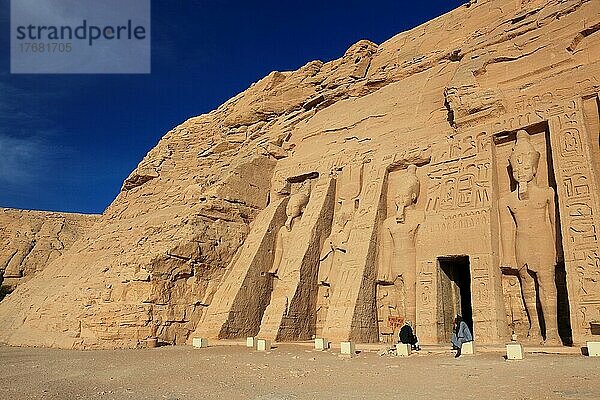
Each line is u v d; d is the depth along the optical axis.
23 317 19.42
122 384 8.41
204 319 17.38
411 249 15.20
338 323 14.96
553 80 13.73
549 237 12.40
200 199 19.92
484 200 13.55
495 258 12.94
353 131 19.62
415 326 14.31
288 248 18.78
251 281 17.78
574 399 5.68
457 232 13.72
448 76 17.52
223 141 25.62
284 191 20.64
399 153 16.73
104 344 15.60
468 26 20.12
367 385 7.51
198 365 10.62
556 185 12.32
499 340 12.15
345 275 15.78
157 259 16.89
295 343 15.60
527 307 12.59
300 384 7.85
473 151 14.44
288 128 22.88
